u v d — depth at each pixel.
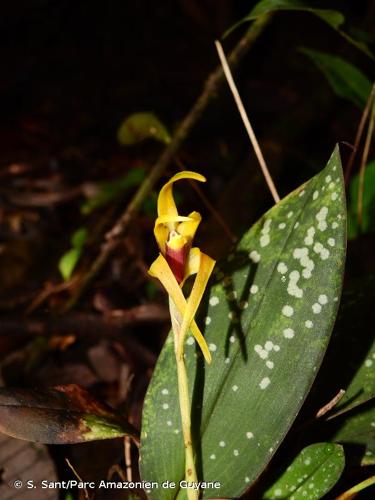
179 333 0.30
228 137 0.87
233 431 0.31
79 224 0.72
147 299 0.60
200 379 0.32
